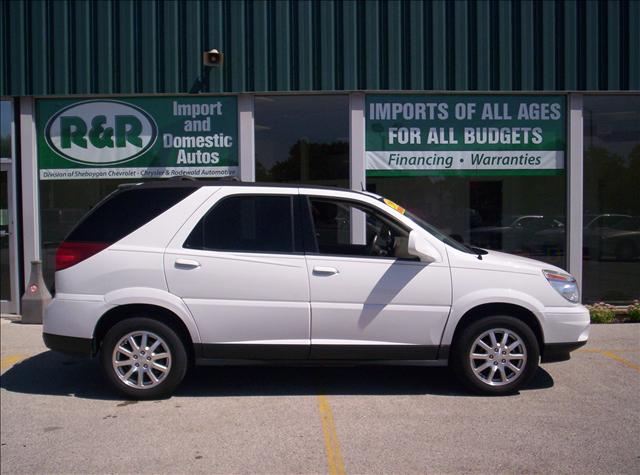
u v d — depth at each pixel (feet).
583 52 33.40
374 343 20.20
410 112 33.68
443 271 20.27
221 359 20.34
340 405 20.01
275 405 20.04
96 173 33.76
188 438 17.51
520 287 20.42
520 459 16.05
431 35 33.14
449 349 20.44
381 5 33.06
